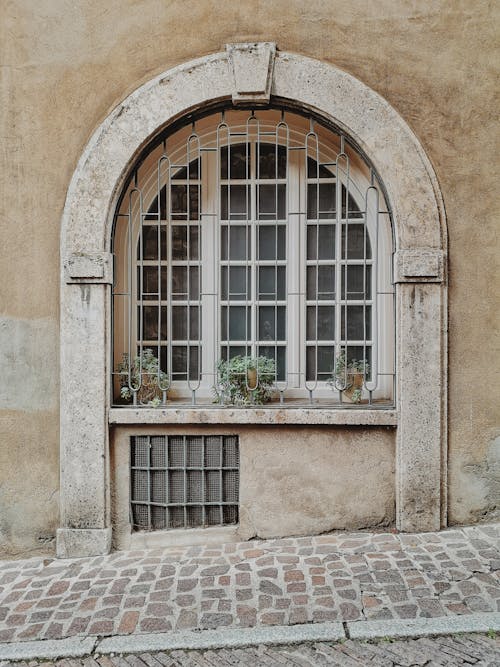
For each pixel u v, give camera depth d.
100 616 2.72
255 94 3.46
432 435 3.46
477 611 2.62
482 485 3.52
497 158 3.49
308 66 3.46
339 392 3.75
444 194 3.49
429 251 3.42
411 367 3.45
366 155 3.53
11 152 3.54
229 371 3.63
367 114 3.46
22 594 2.99
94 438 3.48
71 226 3.48
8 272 3.54
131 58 3.53
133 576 3.13
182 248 3.89
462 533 3.42
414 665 2.32
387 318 3.75
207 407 3.58
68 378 3.48
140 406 3.61
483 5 3.49
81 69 3.53
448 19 3.49
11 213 3.54
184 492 3.61
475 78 3.49
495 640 2.46
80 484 3.48
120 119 3.47
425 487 3.46
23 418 3.55
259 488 3.56
